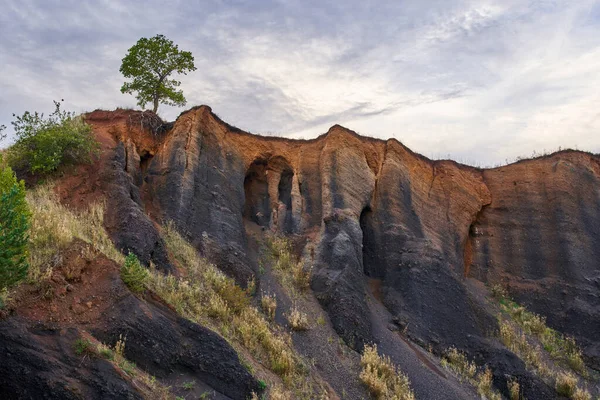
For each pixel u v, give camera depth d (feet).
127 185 56.49
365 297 59.98
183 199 61.05
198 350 34.27
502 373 52.65
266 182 78.69
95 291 33.68
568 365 60.08
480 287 77.46
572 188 83.56
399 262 67.41
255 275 56.95
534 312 71.56
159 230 54.54
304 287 57.62
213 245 57.67
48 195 50.83
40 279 31.48
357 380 44.06
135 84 78.95
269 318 49.01
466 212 83.92
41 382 25.41
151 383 29.73
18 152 56.54
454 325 59.82
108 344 30.73
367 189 75.10
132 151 65.62
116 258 40.16
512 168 91.04
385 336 53.57
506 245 82.64
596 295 70.03
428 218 79.56
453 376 50.67
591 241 77.71
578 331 65.92
